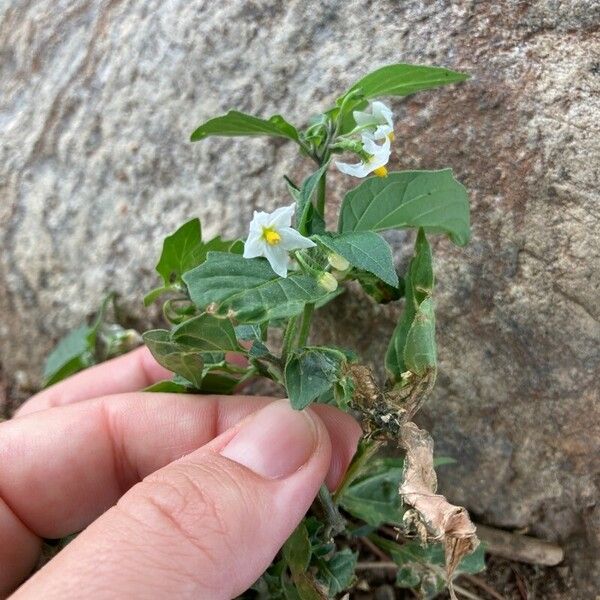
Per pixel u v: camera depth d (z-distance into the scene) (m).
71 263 0.17
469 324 0.12
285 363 0.10
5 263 0.17
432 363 0.09
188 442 0.12
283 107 0.14
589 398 0.12
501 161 0.12
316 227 0.09
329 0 0.13
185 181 0.15
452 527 0.09
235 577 0.09
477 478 0.13
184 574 0.08
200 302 0.08
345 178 0.13
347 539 0.15
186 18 0.15
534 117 0.12
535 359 0.12
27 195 0.17
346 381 0.09
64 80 0.17
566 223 0.11
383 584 0.14
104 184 0.16
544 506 0.13
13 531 0.12
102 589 0.08
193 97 0.15
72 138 0.16
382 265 0.08
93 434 0.12
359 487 0.13
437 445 0.13
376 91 0.10
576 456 0.12
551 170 0.12
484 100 0.12
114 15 0.16
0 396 0.18
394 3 0.13
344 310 0.13
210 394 0.12
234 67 0.14
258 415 0.10
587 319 0.11
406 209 0.10
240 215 0.14
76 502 0.12
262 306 0.08
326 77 0.13
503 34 0.12
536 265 0.12
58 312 0.17
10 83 0.18
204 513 0.09
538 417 0.12
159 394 0.12
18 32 0.17
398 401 0.10
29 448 0.12
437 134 0.12
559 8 0.12
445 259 0.12
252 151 0.14
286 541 0.11
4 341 0.18
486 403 0.13
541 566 0.13
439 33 0.13
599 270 0.11
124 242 0.16
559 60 0.12
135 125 0.16
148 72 0.15
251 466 0.09
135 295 0.16
